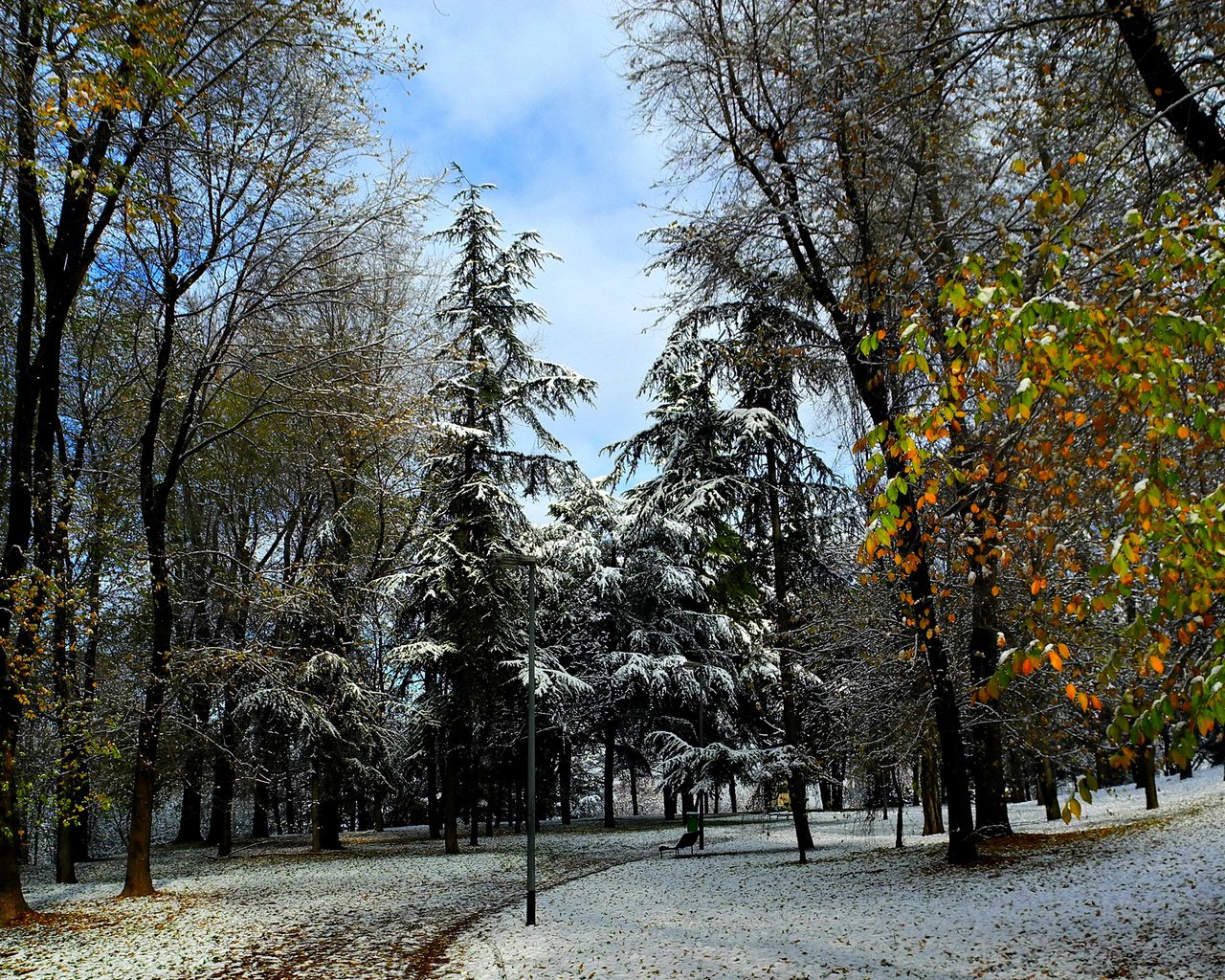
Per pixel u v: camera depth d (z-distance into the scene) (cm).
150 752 1820
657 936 1203
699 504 2089
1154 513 371
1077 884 1249
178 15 1165
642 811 5734
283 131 1677
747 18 1277
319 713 2319
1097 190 680
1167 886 1163
